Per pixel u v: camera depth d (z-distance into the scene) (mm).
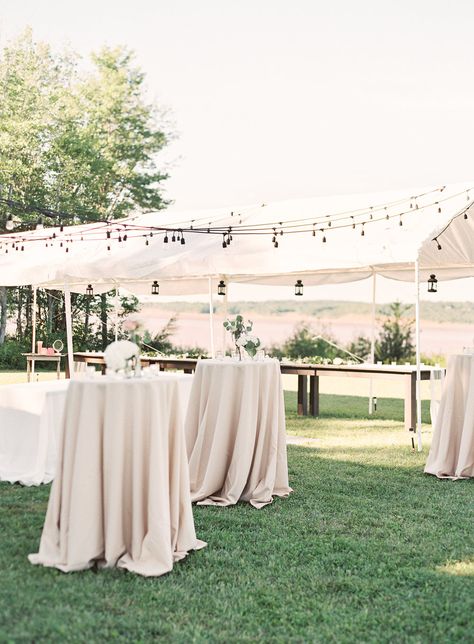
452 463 6973
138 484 4129
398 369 9703
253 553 4562
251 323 6500
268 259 8422
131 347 4375
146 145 26094
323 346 21328
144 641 3232
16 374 17219
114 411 4082
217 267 8586
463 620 3580
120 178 25375
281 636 3346
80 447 4066
